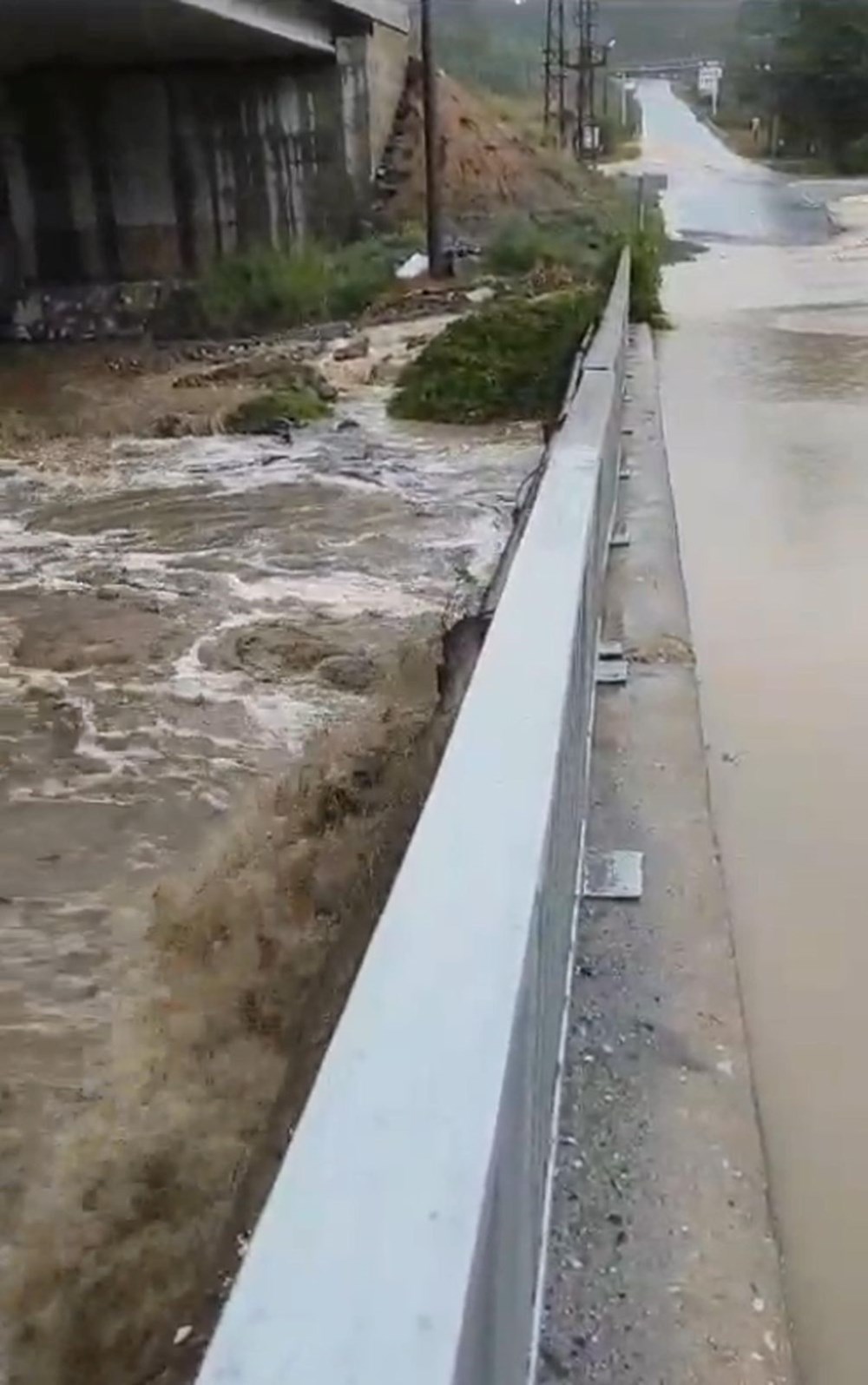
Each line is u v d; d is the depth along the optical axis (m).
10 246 30.36
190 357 24.33
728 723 5.87
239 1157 4.21
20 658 9.73
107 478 15.67
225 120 30.97
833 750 5.57
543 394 17.62
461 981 1.58
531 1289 2.15
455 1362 1.10
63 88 29.94
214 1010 5.09
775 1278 2.60
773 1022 3.80
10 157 29.91
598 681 5.52
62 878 6.65
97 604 10.97
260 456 16.39
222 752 8.01
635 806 4.45
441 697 7.29
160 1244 3.94
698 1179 2.84
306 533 12.92
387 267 29.52
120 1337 3.63
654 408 11.92
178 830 7.11
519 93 71.62
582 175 40.84
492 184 35.81
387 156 35.19
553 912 2.53
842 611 7.35
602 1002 3.42
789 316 20.73
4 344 28.67
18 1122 4.66
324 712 8.49
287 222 32.12
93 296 29.64
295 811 6.62
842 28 65.69
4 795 7.59
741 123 86.69
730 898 4.45
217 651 9.70
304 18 28.83
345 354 22.22
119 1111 4.62
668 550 7.42
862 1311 2.84
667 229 36.91
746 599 7.59
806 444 11.66
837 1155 3.29
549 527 4.06
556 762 2.33
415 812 5.74
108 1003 5.46
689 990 3.49
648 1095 3.09
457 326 18.72
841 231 37.22
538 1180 2.26
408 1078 1.40
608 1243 2.67
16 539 13.18
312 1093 1.39
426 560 11.85
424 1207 1.24
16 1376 3.58
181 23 24.36
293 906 5.64
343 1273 1.16
